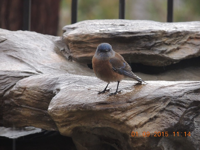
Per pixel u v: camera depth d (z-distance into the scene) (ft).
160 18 75.05
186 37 37.52
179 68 40.34
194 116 26.20
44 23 55.21
